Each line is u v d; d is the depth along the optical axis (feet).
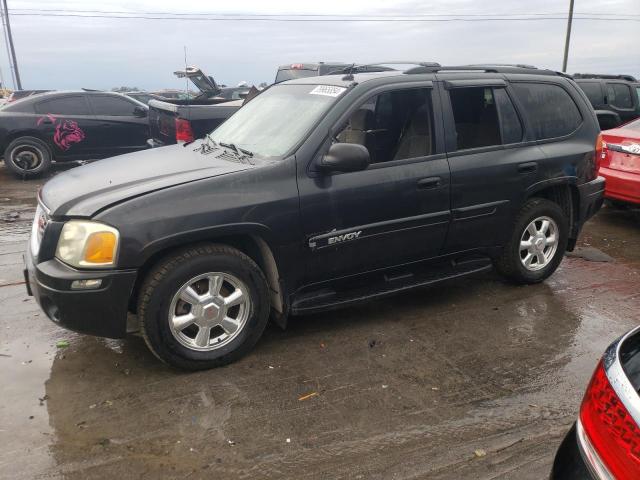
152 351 11.37
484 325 14.25
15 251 19.56
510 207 15.17
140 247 10.57
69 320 10.71
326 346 12.98
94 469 8.86
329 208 12.31
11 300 15.15
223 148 14.01
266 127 13.80
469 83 14.49
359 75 14.20
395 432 9.95
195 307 11.45
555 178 15.81
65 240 10.69
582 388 11.50
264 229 11.65
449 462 9.23
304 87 14.71
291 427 10.00
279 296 12.44
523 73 15.98
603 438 5.77
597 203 17.42
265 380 11.50
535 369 12.18
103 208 10.63
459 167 14.02
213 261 11.35
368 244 13.07
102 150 36.32
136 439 9.58
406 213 13.37
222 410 10.44
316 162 12.23
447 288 16.70
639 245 21.61
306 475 8.84
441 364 12.30
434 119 13.89
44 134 34.24
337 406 10.65
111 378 11.46
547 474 9.02
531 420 10.40
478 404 10.85
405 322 14.34
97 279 10.49
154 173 12.25
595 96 40.09
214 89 38.06
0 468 8.82
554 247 16.69
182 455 9.21
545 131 15.96
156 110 30.40
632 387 5.65
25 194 29.91
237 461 9.11
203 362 11.68
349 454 9.35
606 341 13.56
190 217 10.94
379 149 14.26
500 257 16.05
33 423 9.96
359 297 13.28
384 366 12.16
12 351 12.46
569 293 16.52
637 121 24.56
